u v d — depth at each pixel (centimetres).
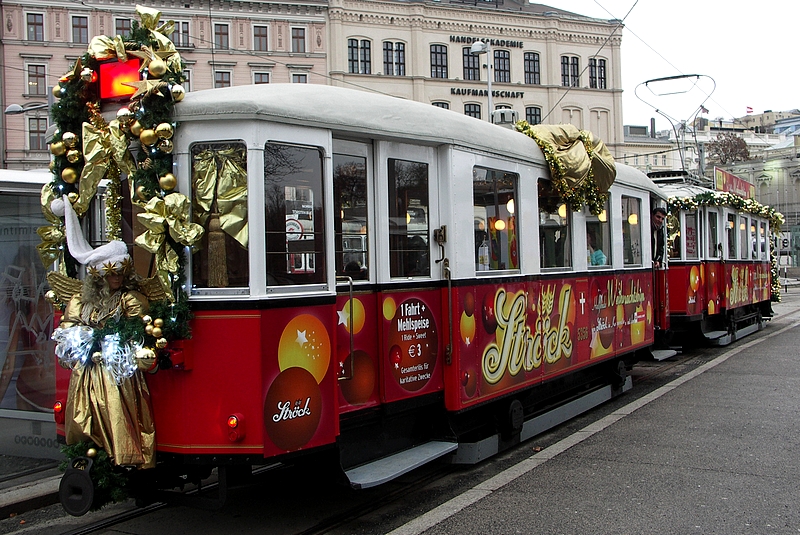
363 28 4072
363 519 575
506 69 4456
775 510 566
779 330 1948
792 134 9350
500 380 712
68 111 504
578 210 870
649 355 1173
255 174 478
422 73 4209
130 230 523
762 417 888
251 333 472
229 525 565
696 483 638
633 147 6769
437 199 644
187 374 479
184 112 482
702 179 1781
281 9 3850
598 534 527
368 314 574
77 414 476
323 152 523
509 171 743
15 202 770
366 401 569
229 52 3756
